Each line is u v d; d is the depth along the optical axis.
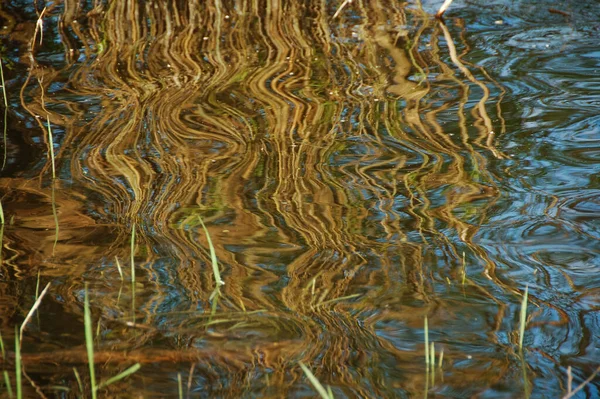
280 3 8.66
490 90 6.29
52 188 4.88
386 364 3.31
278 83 6.57
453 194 4.70
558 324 3.52
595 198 4.57
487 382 3.18
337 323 3.59
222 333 3.54
